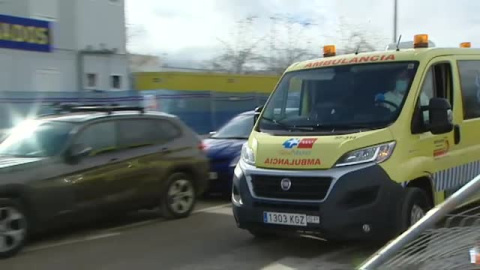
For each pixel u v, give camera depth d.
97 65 30.27
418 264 3.20
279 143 6.49
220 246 7.11
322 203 5.97
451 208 3.04
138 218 9.00
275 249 6.89
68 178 7.26
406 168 6.20
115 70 31.38
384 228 6.00
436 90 6.96
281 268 6.12
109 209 7.78
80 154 7.46
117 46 34.34
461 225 3.28
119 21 34.44
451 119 6.62
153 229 8.18
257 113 8.24
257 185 6.47
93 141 7.71
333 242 7.07
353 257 6.44
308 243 7.11
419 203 6.38
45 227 7.09
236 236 7.63
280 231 6.34
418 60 6.80
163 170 8.57
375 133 6.19
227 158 10.22
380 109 6.52
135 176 8.12
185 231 8.00
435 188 6.68
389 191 6.01
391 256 3.11
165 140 8.77
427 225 3.06
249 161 6.68
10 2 29.73
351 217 5.91
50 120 7.97
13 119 16.42
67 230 8.20
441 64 7.09
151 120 8.67
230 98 22.75
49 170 7.10
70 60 28.73
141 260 6.54
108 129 7.95
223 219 8.80
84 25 32.47
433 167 6.62
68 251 7.01
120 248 7.12
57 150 7.33
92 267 6.30
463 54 7.59
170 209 8.76
